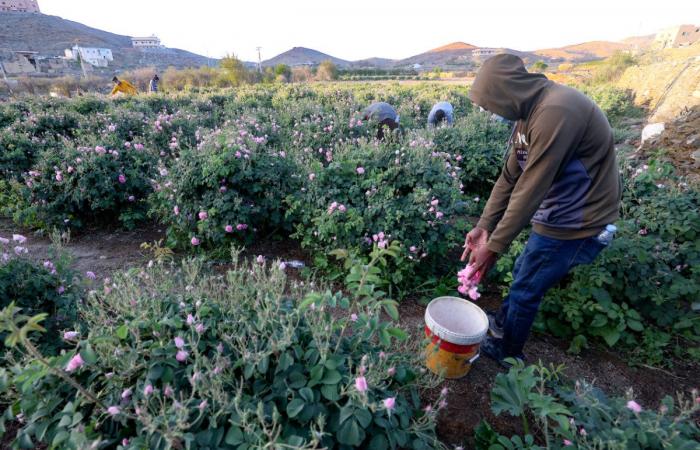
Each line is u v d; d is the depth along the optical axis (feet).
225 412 4.27
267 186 12.59
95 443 3.66
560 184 6.04
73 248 12.71
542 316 8.98
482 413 6.67
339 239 10.66
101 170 13.75
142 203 14.79
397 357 5.80
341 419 4.40
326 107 28.19
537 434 6.27
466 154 17.49
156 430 4.09
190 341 4.90
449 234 10.81
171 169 12.58
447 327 7.49
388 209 10.08
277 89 53.57
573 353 8.34
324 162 17.37
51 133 20.48
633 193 10.53
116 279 6.57
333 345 5.39
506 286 10.36
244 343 5.26
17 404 5.07
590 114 5.59
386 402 4.17
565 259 6.47
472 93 6.26
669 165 11.82
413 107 33.76
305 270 11.00
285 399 4.76
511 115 5.95
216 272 11.19
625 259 8.59
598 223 6.14
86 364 4.61
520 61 5.90
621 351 8.46
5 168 16.26
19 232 13.91
